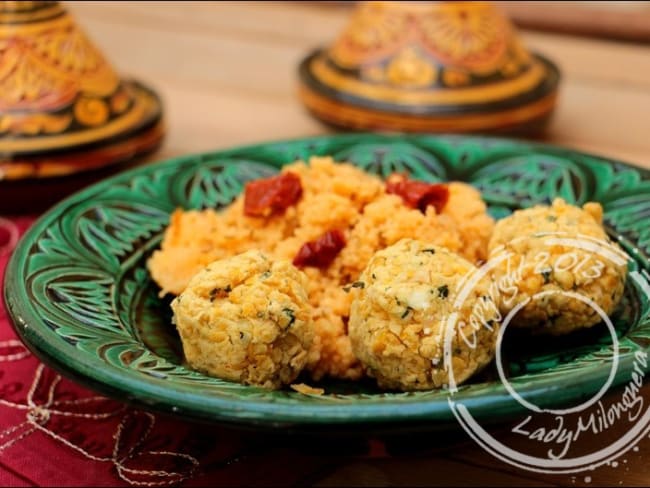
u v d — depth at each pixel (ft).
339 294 1.27
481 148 1.59
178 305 1.15
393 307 1.12
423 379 1.12
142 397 1.02
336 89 1.85
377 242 1.30
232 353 1.12
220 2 2.77
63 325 1.15
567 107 2.03
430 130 1.77
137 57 2.38
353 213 1.33
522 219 1.29
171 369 1.11
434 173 1.57
